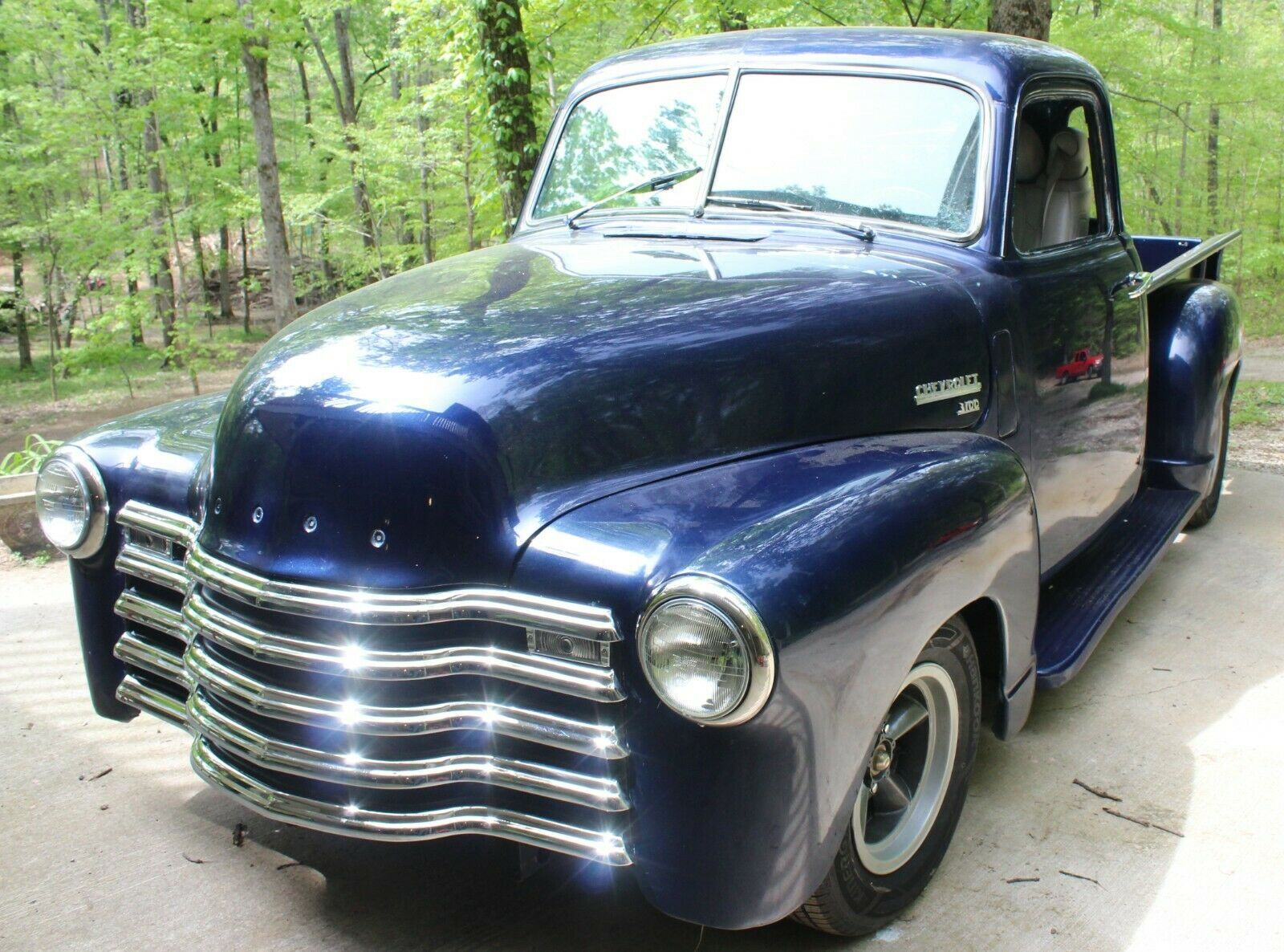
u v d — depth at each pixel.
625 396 2.25
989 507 2.41
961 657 2.52
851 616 1.98
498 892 2.63
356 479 2.12
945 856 2.71
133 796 3.11
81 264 15.74
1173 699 3.60
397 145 16.48
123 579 2.86
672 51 3.60
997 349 2.93
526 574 2.04
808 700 1.91
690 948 2.41
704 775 1.91
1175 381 4.42
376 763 2.09
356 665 2.06
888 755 2.36
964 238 3.02
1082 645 3.15
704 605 1.83
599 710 1.98
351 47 30.14
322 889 2.65
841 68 3.28
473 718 2.05
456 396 2.13
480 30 8.71
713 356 2.37
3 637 4.29
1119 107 11.94
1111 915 2.51
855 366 2.56
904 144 3.13
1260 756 3.22
